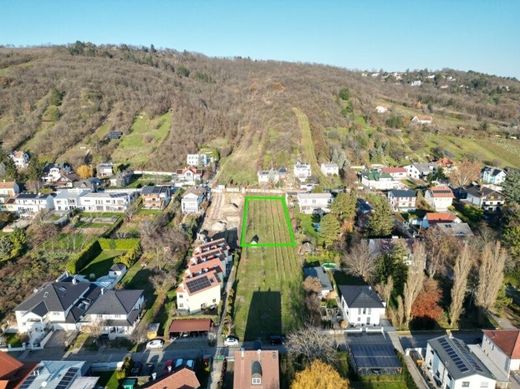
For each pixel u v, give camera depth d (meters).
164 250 83.38
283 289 72.00
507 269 73.12
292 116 192.12
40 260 81.50
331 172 143.00
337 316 63.34
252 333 59.22
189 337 58.69
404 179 143.25
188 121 184.25
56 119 174.38
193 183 132.62
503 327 61.38
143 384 47.62
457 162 153.50
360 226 95.38
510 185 105.31
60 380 46.38
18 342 57.78
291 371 48.97
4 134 159.00
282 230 99.69
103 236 91.56
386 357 52.59
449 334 59.44
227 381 49.50
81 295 64.88
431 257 75.56
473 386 46.25
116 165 145.88
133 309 62.03
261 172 136.88
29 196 108.81
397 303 65.88
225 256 79.56
